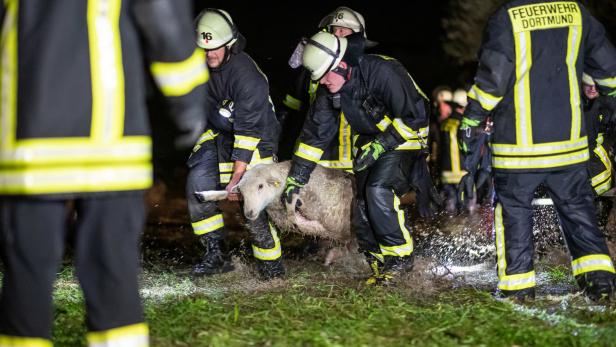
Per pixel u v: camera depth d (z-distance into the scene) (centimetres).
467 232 852
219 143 697
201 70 349
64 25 327
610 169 721
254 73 662
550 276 662
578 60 546
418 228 907
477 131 578
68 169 325
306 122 622
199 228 706
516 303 547
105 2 332
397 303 545
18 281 332
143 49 342
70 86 325
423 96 628
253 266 733
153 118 364
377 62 607
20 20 330
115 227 337
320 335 458
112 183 331
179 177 1368
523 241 557
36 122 321
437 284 625
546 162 544
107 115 330
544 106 540
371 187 623
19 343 335
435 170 1071
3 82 329
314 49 595
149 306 541
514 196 554
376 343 455
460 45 1435
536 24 531
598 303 546
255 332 469
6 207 329
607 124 691
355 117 617
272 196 632
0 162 327
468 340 460
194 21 652
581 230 554
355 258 710
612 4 1215
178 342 450
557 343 456
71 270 693
